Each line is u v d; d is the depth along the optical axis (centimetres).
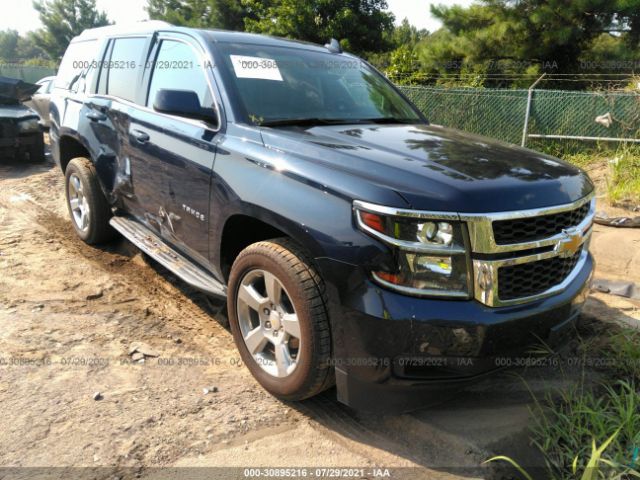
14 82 952
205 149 321
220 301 413
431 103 1143
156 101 324
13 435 254
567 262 271
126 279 447
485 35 1591
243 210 285
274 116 328
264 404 288
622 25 1551
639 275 470
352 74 414
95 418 270
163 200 371
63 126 520
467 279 232
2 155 934
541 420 275
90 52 513
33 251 500
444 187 235
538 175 264
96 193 486
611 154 946
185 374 314
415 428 271
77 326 364
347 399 250
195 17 3069
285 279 261
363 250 232
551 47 1599
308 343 254
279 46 396
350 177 247
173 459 245
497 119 1088
